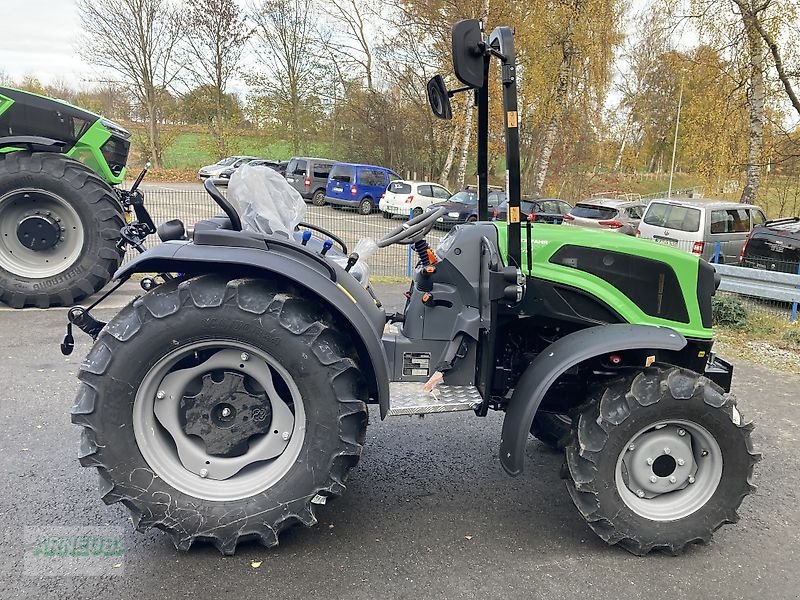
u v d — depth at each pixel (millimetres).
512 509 3264
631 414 2760
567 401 3285
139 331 2555
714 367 3340
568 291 3080
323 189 23359
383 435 4160
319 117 33781
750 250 9805
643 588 2637
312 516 2725
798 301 7477
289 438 2758
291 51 32938
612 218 14555
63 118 7562
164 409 2715
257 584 2545
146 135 34938
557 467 3793
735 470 2877
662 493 2934
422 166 30672
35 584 2490
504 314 3096
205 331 2576
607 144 31641
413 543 2900
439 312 3240
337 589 2533
